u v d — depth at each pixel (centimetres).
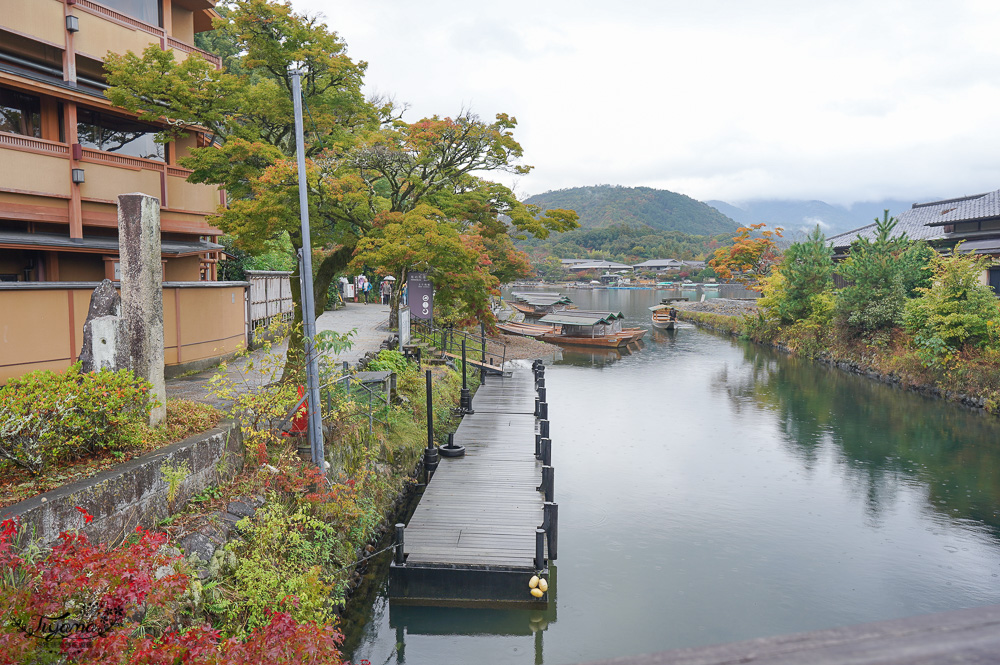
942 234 4347
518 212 1769
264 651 538
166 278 2002
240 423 1097
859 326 3750
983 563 1406
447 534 1291
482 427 2073
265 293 2550
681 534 1539
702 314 6531
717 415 2664
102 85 1839
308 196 1455
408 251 1387
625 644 1109
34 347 1225
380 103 1920
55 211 1653
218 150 1459
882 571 1370
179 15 2130
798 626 1171
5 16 1512
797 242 4684
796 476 1934
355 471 1368
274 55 1530
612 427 2480
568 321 4972
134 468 827
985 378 2658
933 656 61
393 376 1836
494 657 1066
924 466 2016
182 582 550
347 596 1154
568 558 1415
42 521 682
